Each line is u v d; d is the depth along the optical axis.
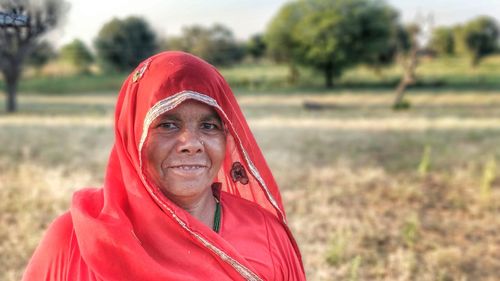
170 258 1.68
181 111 1.71
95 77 61.69
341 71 58.00
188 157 1.71
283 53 60.22
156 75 1.70
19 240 5.43
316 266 5.05
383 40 58.75
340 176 8.90
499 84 49.66
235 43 75.50
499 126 16.84
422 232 6.26
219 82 1.79
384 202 7.51
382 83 54.94
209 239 1.71
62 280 1.71
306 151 11.58
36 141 12.48
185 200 1.79
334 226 6.28
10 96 28.47
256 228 1.94
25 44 26.48
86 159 10.16
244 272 1.74
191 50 72.25
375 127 16.52
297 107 29.38
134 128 1.72
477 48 77.25
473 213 7.00
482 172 9.54
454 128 16.23
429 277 4.93
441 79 52.25
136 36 66.56
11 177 8.27
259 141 12.91
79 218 1.69
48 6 25.22
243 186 2.11
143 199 1.70
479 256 5.59
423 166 9.31
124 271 1.62
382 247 5.73
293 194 7.69
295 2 60.12
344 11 58.00
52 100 39.00
